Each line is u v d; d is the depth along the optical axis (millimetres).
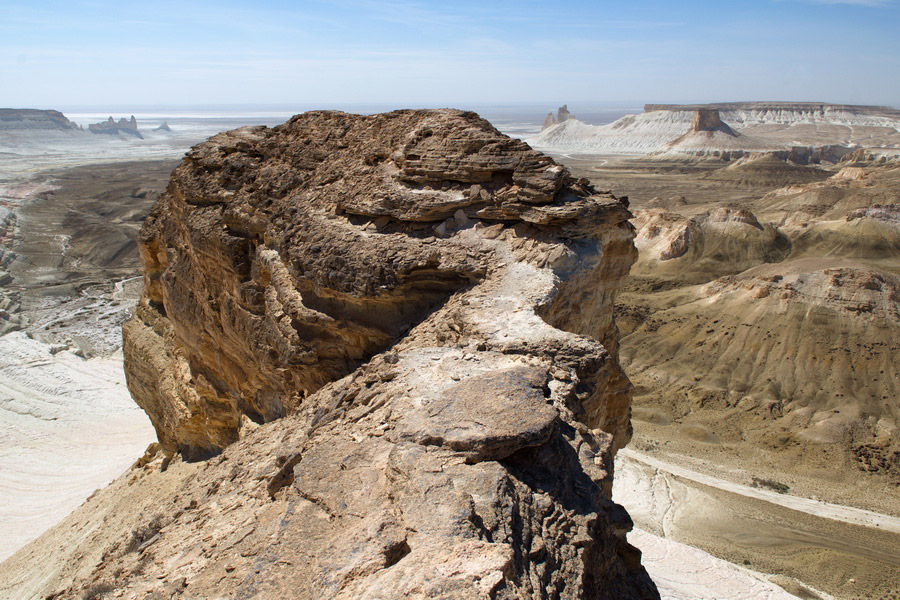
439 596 5449
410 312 15719
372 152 18797
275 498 9531
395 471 7547
